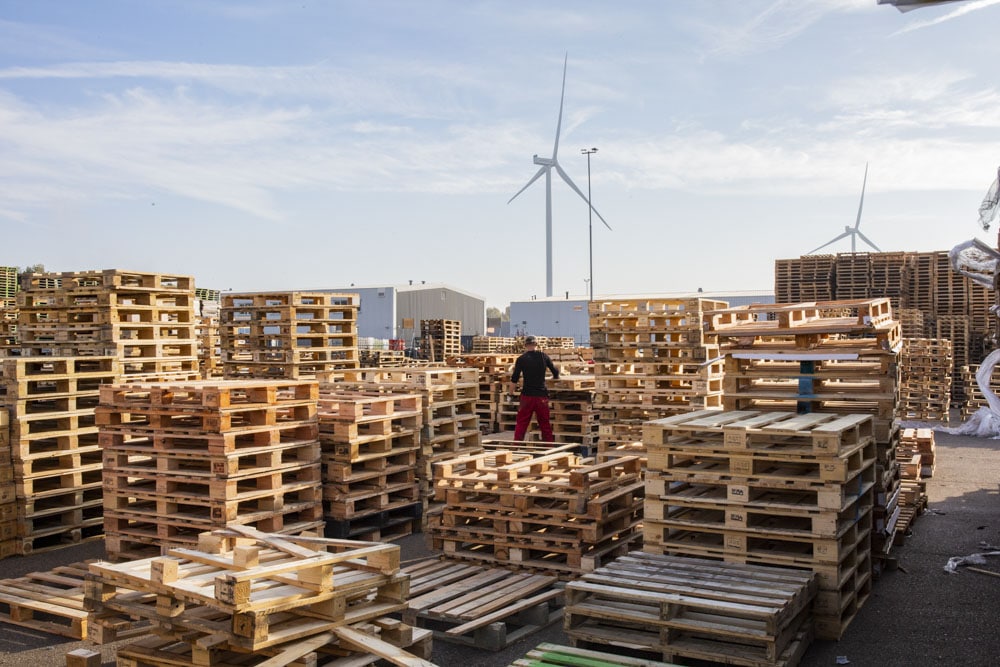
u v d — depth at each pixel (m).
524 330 56.31
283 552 5.54
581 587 5.76
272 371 13.92
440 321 36.62
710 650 5.34
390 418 9.43
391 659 4.70
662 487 6.62
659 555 6.52
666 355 11.73
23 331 11.59
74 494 9.57
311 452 8.52
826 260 25.61
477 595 6.81
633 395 12.03
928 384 21.83
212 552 5.62
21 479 9.05
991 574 7.90
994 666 5.73
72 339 11.02
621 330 11.95
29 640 6.55
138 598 5.23
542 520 7.66
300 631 4.80
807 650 5.98
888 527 8.09
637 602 5.81
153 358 11.13
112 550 8.23
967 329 24.77
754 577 5.91
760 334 8.12
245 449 7.82
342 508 8.85
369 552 5.30
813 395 7.98
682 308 11.74
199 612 4.95
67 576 7.81
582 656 5.38
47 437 9.36
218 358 18.45
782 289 26.27
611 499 7.66
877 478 7.77
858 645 6.09
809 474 6.51
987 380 10.74
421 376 10.21
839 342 8.27
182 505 8.27
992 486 12.54
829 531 6.05
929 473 12.19
